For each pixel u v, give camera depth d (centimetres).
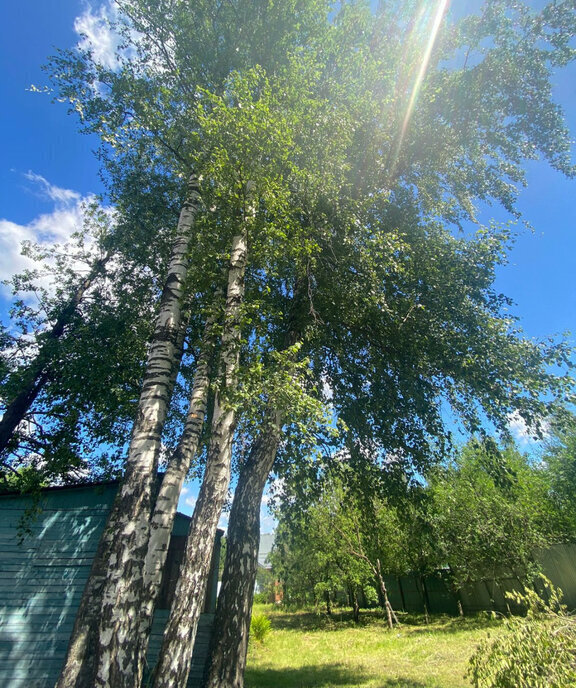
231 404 429
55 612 752
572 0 798
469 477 1625
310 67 749
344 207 680
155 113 730
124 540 405
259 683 900
